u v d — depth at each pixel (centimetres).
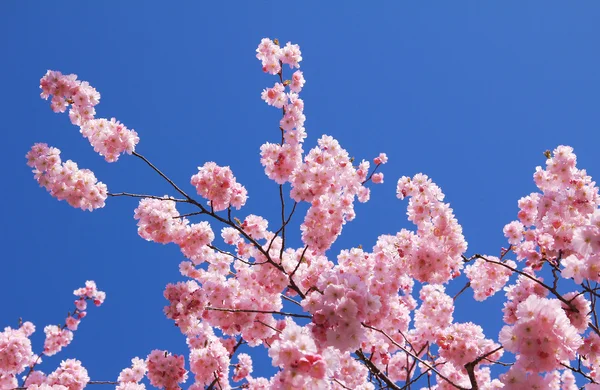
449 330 639
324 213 682
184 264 759
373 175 752
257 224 762
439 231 657
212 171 682
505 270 767
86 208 664
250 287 725
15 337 857
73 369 838
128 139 662
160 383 716
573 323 543
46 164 658
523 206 758
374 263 675
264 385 830
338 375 801
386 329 762
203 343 765
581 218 639
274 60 700
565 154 679
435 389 807
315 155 688
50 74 651
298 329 361
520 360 398
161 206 715
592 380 545
